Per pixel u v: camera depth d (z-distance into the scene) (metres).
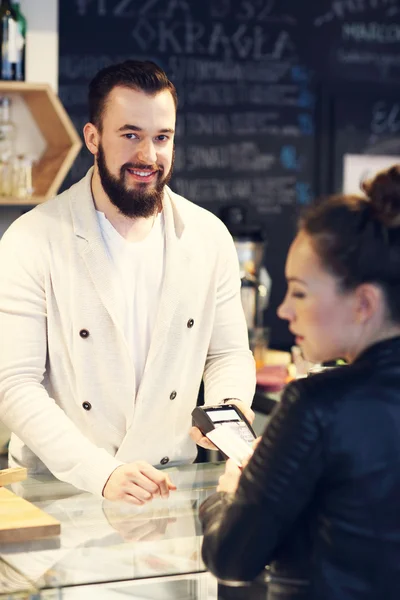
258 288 3.99
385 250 1.31
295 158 5.41
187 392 2.46
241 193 5.34
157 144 2.26
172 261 2.37
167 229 2.40
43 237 2.32
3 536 1.65
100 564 1.58
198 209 2.53
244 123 5.32
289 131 5.39
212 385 2.45
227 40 5.25
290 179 5.41
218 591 1.58
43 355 2.32
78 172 5.03
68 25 4.98
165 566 1.60
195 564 1.62
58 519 1.76
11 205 3.61
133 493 1.91
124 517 1.78
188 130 5.22
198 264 2.42
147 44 5.12
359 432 1.32
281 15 5.33
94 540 1.67
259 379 3.53
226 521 1.37
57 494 1.92
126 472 1.96
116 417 2.37
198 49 5.21
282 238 5.43
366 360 1.36
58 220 2.34
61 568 1.55
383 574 1.32
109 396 2.35
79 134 5.03
